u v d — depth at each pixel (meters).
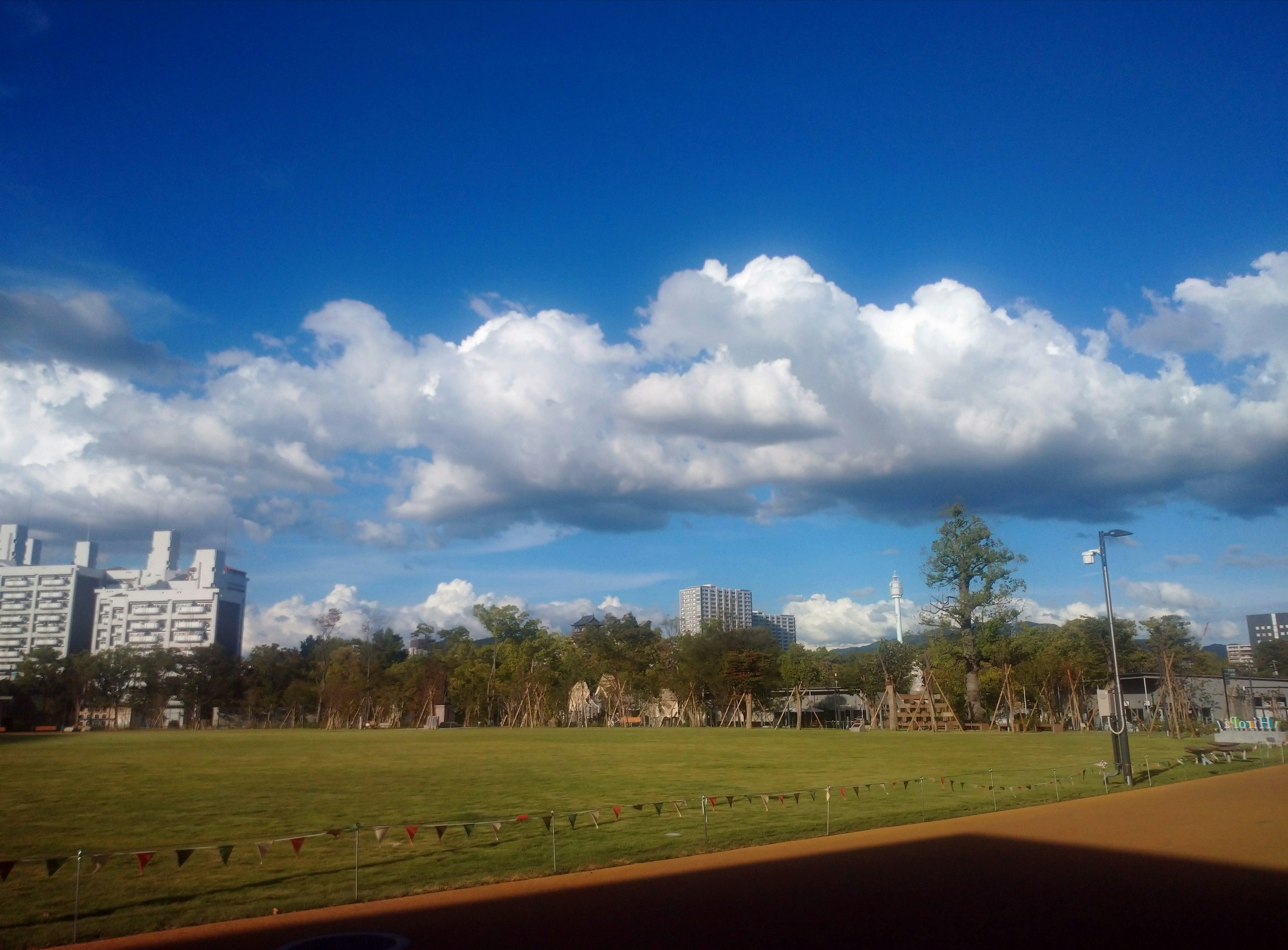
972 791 27.41
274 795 26.67
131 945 11.09
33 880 15.08
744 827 20.12
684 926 11.30
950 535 81.00
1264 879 13.81
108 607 171.88
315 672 121.12
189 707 116.38
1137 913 11.73
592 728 92.31
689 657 106.44
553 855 16.16
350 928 11.56
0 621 171.62
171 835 19.27
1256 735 51.72
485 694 111.94
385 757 43.72
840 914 11.85
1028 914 11.75
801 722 100.25
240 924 11.96
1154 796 25.12
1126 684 90.38
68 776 32.94
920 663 92.50
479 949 10.38
